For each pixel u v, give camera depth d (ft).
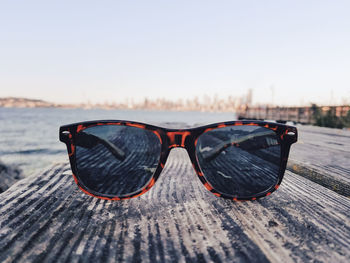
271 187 0.52
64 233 0.40
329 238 0.40
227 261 0.36
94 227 0.42
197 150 0.56
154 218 0.44
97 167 0.52
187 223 0.43
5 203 0.48
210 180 0.53
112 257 0.36
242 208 0.48
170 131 0.57
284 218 0.45
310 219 0.44
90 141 0.52
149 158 0.55
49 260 0.35
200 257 0.36
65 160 0.75
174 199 0.51
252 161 0.52
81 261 0.35
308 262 0.36
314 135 1.86
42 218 0.44
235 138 0.54
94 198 0.51
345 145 1.20
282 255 0.37
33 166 4.55
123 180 0.52
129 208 0.47
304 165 0.72
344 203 0.50
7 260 0.35
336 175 0.62
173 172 0.67
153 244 0.39
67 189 0.54
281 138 0.53
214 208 0.48
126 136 0.54
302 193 0.55
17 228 0.41
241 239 0.40
